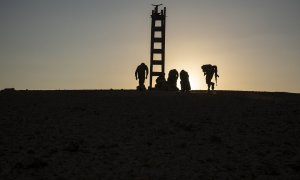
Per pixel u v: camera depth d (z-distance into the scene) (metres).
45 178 12.83
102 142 17.44
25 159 14.48
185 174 13.55
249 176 13.47
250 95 32.94
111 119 22.28
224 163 14.84
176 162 14.85
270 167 14.34
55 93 33.66
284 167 14.51
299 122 21.62
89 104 27.08
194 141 17.86
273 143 17.61
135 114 23.67
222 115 23.50
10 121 21.61
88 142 17.44
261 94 34.06
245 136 18.83
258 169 14.24
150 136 18.64
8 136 18.39
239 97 31.25
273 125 21.09
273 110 25.05
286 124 21.23
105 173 13.46
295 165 14.43
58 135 18.62
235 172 13.88
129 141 17.75
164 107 26.05
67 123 21.22
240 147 17.00
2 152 15.65
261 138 18.45
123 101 28.45
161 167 14.25
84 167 14.08
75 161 14.75
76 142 17.08
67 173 13.41
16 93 33.81
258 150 16.58
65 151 16.03
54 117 22.81
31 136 18.41
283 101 29.11
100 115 23.42
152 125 20.89
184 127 20.05
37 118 22.45
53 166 14.13
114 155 15.61
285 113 24.05
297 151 16.48
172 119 22.25
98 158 15.17
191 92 36.19
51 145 16.88
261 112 24.39
